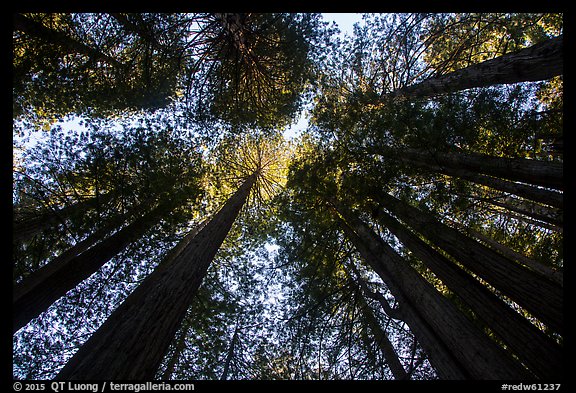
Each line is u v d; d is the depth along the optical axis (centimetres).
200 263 474
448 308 438
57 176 603
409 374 579
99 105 863
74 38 737
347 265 844
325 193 774
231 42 757
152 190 634
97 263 577
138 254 659
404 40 804
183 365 705
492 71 550
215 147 1028
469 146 588
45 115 891
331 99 855
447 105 571
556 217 526
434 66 856
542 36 777
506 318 414
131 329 311
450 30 812
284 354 762
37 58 706
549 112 548
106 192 631
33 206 635
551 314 373
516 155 562
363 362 659
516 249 830
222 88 916
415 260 727
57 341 602
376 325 754
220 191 1037
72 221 536
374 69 880
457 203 573
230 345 793
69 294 606
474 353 368
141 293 557
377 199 675
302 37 789
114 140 619
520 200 695
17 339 572
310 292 818
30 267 562
